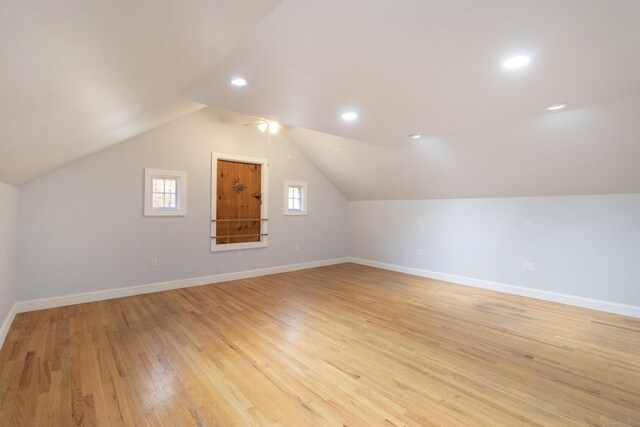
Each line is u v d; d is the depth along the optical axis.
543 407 2.02
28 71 0.99
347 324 3.45
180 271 4.97
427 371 2.46
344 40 1.69
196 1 1.00
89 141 2.96
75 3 0.74
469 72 2.10
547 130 3.45
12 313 3.42
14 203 3.46
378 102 2.71
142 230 4.59
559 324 3.47
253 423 1.85
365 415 1.93
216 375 2.38
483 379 2.35
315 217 6.80
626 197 3.77
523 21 1.50
